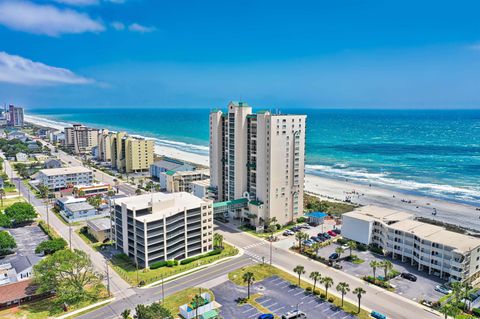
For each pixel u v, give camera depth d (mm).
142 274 136000
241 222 194750
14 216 187375
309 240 167000
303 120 188375
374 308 113812
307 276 135125
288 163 186125
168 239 144875
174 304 116000
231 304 115812
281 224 188500
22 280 125812
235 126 193125
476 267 133625
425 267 139500
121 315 110188
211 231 157875
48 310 113625
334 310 112625
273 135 177000
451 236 140250
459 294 114188
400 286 127125
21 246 164875
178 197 165750
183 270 139875
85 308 114375
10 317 109438
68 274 127562
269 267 142250
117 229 158625
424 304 115688
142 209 144375
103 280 132000
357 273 137000
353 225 164500
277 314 110312
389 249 152000
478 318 108125
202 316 106812
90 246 163375
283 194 186750
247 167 193750
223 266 143500
